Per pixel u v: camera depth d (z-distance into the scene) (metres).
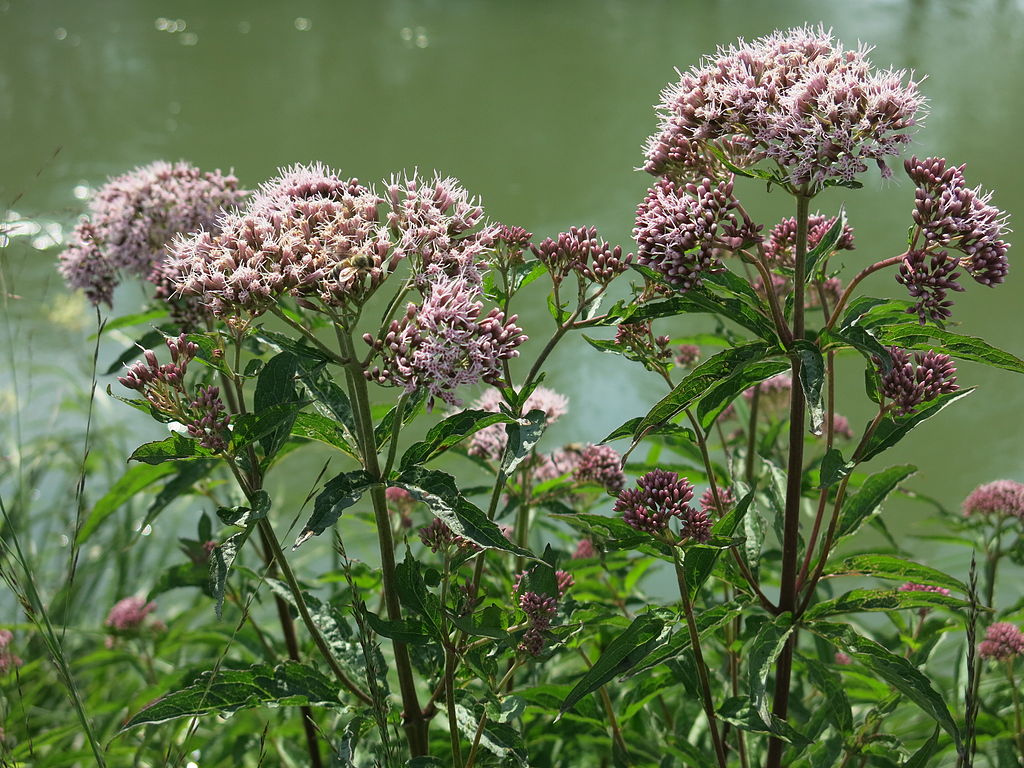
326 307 5.65
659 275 5.98
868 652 5.70
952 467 13.30
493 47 24.53
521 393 5.86
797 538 6.21
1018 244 17.03
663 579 12.15
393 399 14.55
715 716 6.04
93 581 12.66
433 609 5.60
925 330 5.64
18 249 15.89
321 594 10.29
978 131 19.44
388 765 5.55
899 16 25.53
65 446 13.94
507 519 9.70
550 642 5.99
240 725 9.02
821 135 5.42
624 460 5.77
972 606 5.73
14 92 22.67
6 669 9.36
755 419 8.59
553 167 18.61
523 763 5.81
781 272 6.70
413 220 6.00
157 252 8.70
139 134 20.34
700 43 24.14
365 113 21.02
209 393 5.64
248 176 18.08
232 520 5.53
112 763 9.54
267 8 28.47
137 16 27.89
